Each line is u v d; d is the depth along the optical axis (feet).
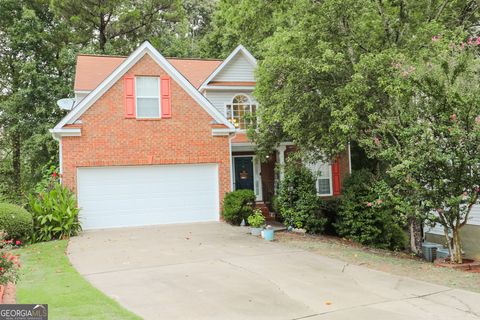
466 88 31.53
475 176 32.83
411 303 23.22
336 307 22.58
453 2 46.83
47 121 81.51
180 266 31.71
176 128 53.83
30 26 81.87
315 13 43.29
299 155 49.78
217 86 63.93
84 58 67.82
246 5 60.18
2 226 40.19
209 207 55.11
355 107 40.65
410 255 44.78
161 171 53.42
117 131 51.44
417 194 34.58
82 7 87.30
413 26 46.26
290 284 26.91
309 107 43.78
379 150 38.50
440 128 32.12
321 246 40.93
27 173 91.04
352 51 43.62
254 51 83.61
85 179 50.47
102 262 33.35
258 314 21.50
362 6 42.14
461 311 21.86
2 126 89.61
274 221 61.21
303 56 42.73
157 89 53.47
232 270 30.42
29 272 30.25
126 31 98.32
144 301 23.49
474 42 41.60
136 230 48.96
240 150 63.72
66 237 44.96
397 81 34.94
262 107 50.24
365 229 48.98
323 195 68.33
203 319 20.77
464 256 48.85
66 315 20.38
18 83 89.35
